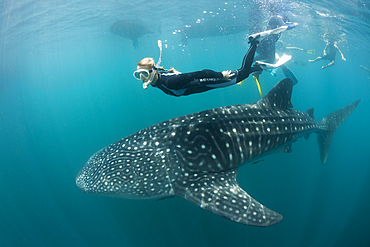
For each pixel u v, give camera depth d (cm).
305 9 1223
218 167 385
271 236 801
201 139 392
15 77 4159
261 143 430
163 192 379
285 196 951
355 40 1591
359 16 1156
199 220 820
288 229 835
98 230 944
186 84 241
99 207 1042
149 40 3088
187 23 1998
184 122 422
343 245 798
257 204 329
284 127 471
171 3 1541
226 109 434
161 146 410
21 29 1844
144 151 420
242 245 767
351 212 937
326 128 662
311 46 2195
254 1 1248
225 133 400
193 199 344
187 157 384
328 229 847
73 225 999
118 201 967
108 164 439
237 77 267
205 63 6806
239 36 2392
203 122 408
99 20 1942
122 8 1658
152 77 235
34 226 1052
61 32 2175
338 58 2528
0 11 1445
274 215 311
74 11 1656
